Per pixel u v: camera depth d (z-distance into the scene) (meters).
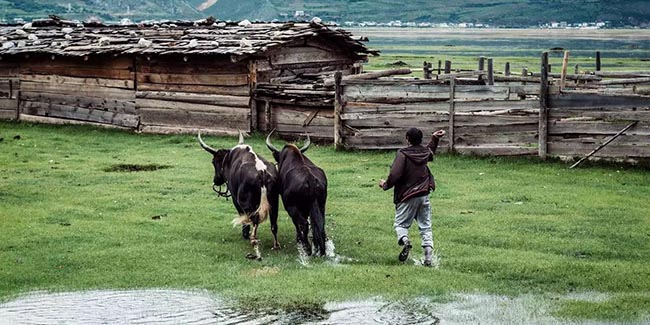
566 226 17.89
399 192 15.08
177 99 32.94
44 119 36.22
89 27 38.69
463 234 17.36
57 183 22.84
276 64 32.31
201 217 19.11
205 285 14.31
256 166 16.09
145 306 13.38
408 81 26.97
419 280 14.34
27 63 36.44
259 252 16.08
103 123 34.75
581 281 14.35
